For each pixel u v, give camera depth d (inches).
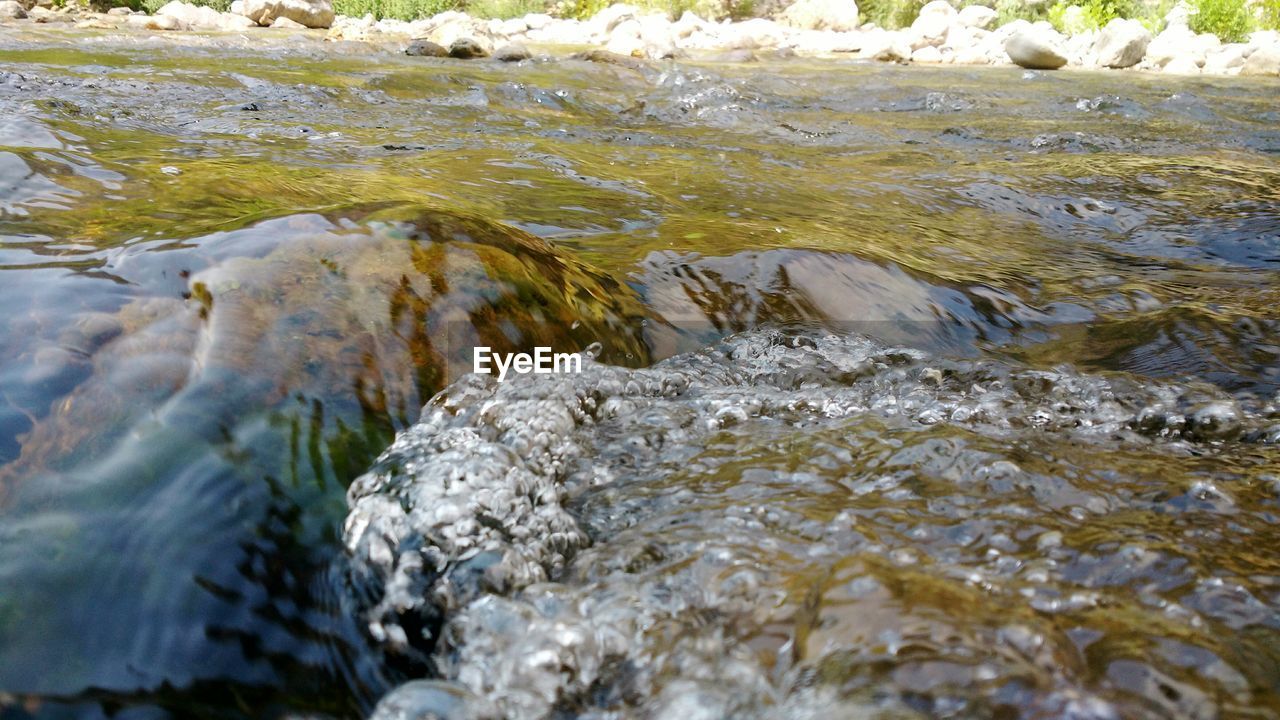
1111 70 558.9
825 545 54.8
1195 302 113.2
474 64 398.0
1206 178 186.7
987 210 162.6
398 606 51.4
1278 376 91.4
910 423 75.1
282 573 51.1
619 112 279.7
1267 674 42.6
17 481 50.8
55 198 92.1
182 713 42.7
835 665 41.6
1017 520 57.8
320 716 45.2
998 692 39.3
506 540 55.6
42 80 238.1
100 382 58.4
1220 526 58.1
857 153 220.2
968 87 401.7
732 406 77.5
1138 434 76.4
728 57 553.9
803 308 99.1
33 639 43.4
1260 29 711.7
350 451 60.5
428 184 134.1
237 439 57.2
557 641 46.6
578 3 835.4
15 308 64.3
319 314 68.9
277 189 111.4
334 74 299.6
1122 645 43.8
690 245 111.3
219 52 376.2
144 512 51.0
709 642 46.2
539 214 124.0
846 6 811.4
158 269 70.5
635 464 67.6
